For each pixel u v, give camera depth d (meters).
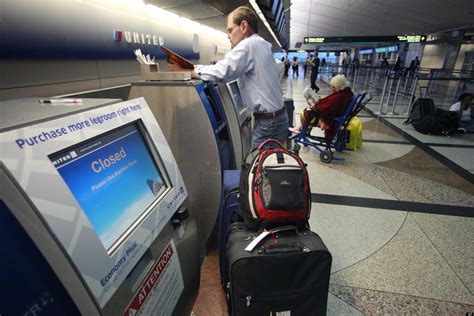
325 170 3.35
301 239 1.22
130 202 0.86
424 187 2.92
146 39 2.32
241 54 1.89
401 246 2.01
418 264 1.84
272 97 2.08
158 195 0.99
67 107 0.81
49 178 0.60
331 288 1.64
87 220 0.65
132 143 0.97
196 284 1.24
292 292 1.17
